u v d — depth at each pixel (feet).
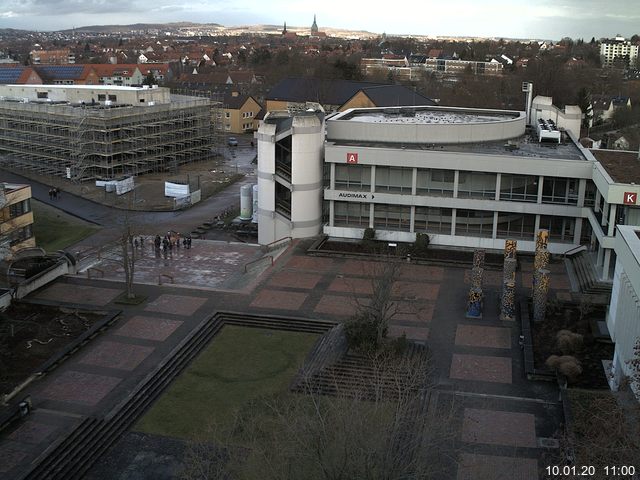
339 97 552.82
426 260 238.89
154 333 183.93
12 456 130.82
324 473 101.50
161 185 383.65
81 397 151.94
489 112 324.19
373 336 170.09
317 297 207.92
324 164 263.49
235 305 202.18
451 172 248.73
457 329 186.50
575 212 239.30
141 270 234.99
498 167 241.55
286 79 587.68
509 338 181.27
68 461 129.70
